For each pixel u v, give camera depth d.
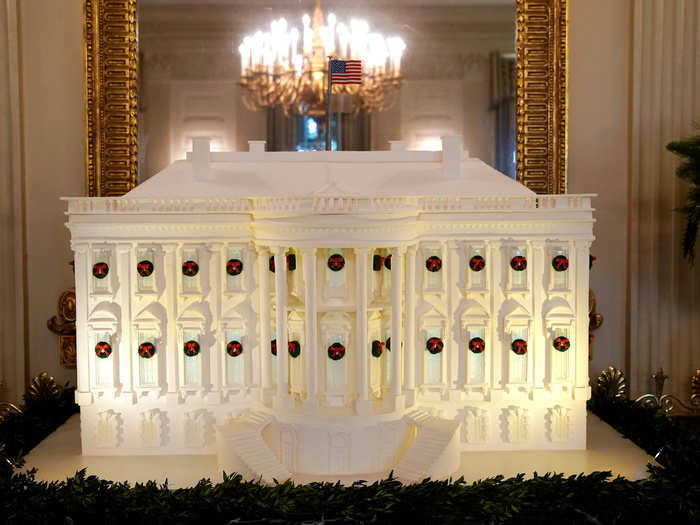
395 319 14.76
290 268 15.27
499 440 15.77
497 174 16.59
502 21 19.53
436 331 15.61
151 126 19.50
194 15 19.22
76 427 17.72
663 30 19.36
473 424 15.73
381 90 19.36
